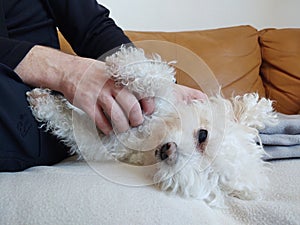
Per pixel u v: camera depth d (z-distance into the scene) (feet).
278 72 5.35
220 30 5.33
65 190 1.87
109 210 1.75
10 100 2.15
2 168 2.16
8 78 2.25
